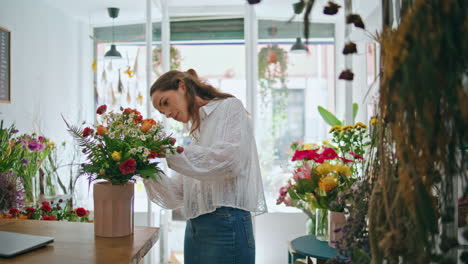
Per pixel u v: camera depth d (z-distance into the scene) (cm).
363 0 262
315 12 382
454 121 66
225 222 171
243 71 398
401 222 74
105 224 144
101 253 127
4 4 289
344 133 238
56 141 331
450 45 60
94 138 144
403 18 69
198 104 181
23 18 307
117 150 141
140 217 337
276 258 375
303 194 226
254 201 182
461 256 75
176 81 182
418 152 69
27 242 129
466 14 61
